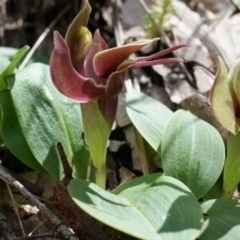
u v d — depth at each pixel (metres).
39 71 0.35
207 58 0.42
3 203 0.35
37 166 0.34
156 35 0.43
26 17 0.48
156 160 0.37
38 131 0.34
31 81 0.34
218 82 0.31
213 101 0.31
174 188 0.31
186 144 0.34
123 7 0.45
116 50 0.32
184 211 0.31
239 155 0.33
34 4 0.47
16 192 0.36
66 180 0.33
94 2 0.47
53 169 0.34
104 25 0.47
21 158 0.34
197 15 0.45
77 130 0.35
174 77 0.41
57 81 0.31
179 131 0.34
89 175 0.35
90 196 0.31
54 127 0.34
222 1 0.47
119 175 0.37
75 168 0.35
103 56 0.32
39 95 0.34
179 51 0.42
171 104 0.40
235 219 0.31
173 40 0.43
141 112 0.35
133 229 0.30
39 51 0.45
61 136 0.34
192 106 0.38
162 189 0.31
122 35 0.44
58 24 0.47
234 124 0.32
